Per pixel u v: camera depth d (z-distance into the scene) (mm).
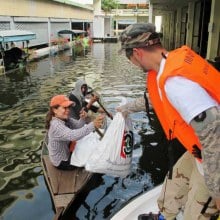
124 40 1856
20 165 5648
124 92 11875
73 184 4328
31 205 4383
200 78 1577
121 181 4934
